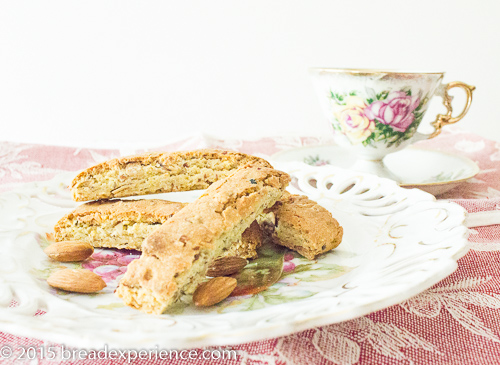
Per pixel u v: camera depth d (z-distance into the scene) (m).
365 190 0.38
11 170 0.46
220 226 0.27
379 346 0.24
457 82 0.41
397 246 0.29
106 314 0.24
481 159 0.49
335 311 0.21
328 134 0.56
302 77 0.65
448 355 0.23
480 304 0.26
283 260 0.31
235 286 0.26
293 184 0.41
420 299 0.27
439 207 0.32
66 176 0.41
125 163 0.34
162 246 0.26
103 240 0.33
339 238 0.31
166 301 0.25
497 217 0.35
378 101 0.40
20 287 0.26
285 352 0.23
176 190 0.35
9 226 0.33
